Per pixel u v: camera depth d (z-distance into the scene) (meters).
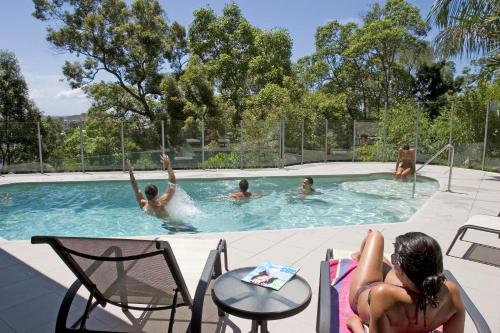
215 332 2.94
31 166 12.44
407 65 28.47
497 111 13.19
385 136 16.34
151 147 13.36
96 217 8.08
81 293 3.60
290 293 2.36
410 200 9.53
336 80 30.50
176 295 2.70
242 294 2.34
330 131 15.99
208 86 20.39
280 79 23.75
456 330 1.95
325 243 5.14
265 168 14.09
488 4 9.21
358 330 2.07
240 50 25.31
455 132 14.69
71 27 18.44
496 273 4.24
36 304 3.44
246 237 5.34
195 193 10.26
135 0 19.11
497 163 13.23
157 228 7.23
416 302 1.82
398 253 1.89
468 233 5.77
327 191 10.62
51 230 7.26
